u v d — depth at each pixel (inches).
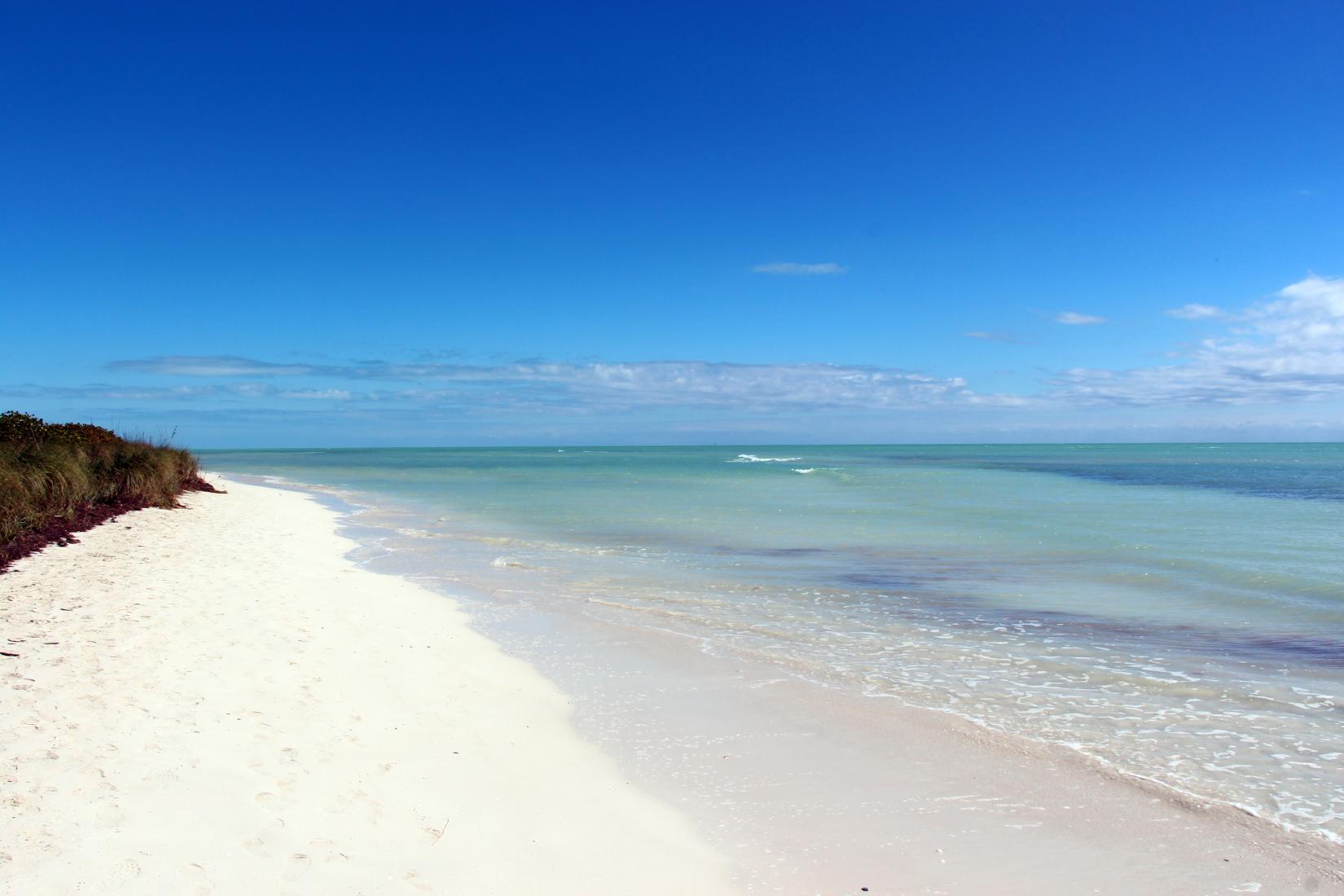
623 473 2153.1
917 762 250.5
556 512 1044.5
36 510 571.2
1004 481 1726.1
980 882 183.3
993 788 232.7
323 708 260.2
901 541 753.0
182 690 258.5
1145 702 308.2
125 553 527.8
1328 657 370.0
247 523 785.6
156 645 307.4
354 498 1284.4
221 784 196.1
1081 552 672.4
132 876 153.5
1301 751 259.9
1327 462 3112.7
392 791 207.8
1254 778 239.6
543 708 297.0
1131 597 501.4
